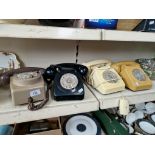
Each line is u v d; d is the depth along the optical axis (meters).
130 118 1.05
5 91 0.81
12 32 0.65
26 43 0.99
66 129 0.92
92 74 0.90
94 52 1.16
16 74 0.73
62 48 1.08
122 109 0.83
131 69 0.95
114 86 0.85
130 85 0.90
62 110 0.74
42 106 0.70
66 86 0.76
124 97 0.85
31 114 0.69
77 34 0.72
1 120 0.67
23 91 0.67
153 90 0.92
